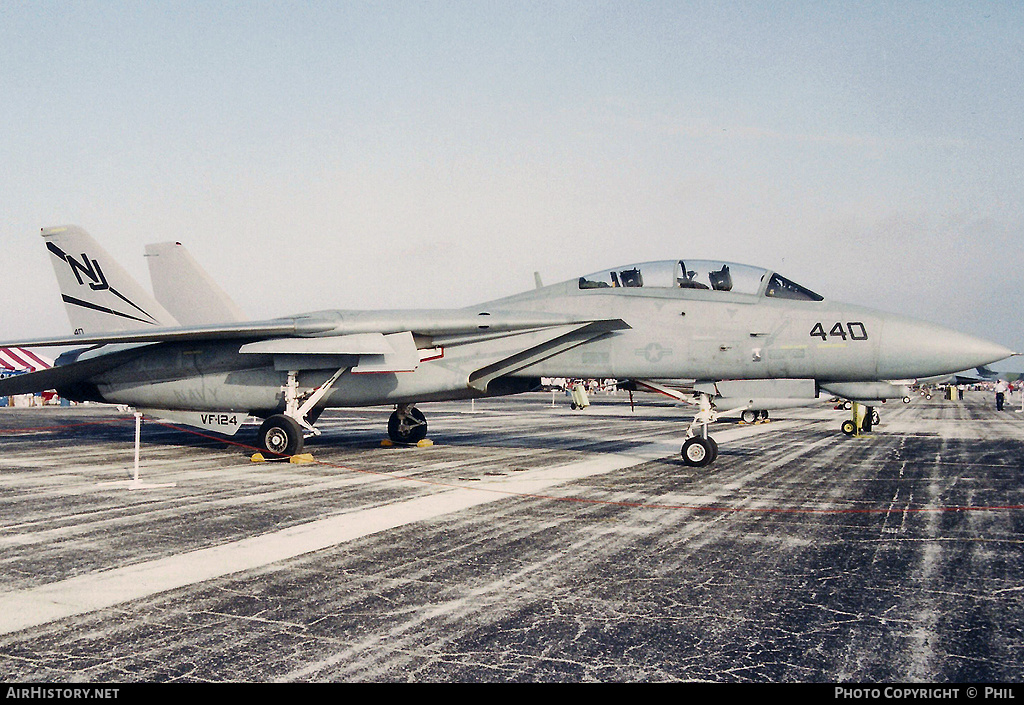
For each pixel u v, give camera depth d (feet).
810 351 39.40
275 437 44.34
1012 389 288.71
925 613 15.38
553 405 160.15
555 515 26.40
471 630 14.26
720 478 36.60
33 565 19.04
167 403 50.96
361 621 14.78
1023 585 17.49
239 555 20.25
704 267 43.91
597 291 45.37
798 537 22.79
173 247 59.36
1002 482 35.47
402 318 45.03
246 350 43.42
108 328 54.60
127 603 15.89
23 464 42.45
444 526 24.34
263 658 12.81
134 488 32.89
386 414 114.11
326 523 24.77
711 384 42.55
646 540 22.30
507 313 45.24
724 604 15.98
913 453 50.90
